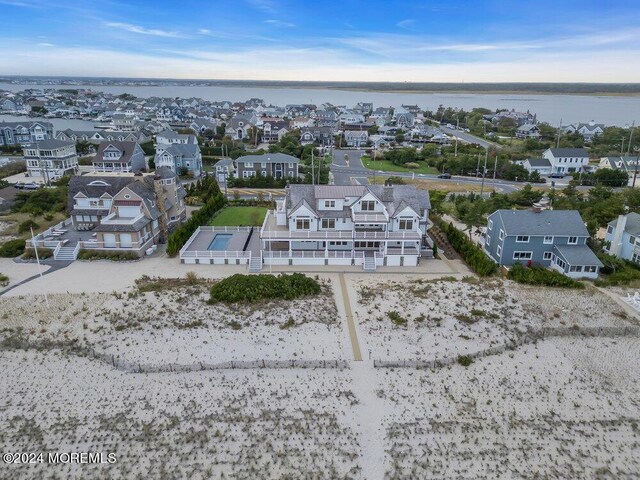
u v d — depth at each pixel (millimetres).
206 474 25938
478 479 26047
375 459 27250
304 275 48750
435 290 47562
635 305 44719
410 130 191000
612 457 27719
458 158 120812
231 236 64125
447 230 65062
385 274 52594
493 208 76250
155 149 122875
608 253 57531
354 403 31703
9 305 43250
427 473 26391
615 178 104312
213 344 37719
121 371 34625
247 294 44469
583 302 45438
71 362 35500
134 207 58750
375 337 39188
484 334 39781
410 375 34750
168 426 29328
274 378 34156
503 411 31297
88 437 28406
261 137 173750
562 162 117500
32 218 69938
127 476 25734
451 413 30984
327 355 36656
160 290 46438
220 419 30031
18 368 34656
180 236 58531
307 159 127438
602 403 32344
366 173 116250
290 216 53969
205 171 117438
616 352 38312
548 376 35062
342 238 54250
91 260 54938
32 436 28406
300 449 27812
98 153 102688
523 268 50625
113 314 41688
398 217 54812
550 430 29734
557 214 54969
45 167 102062
